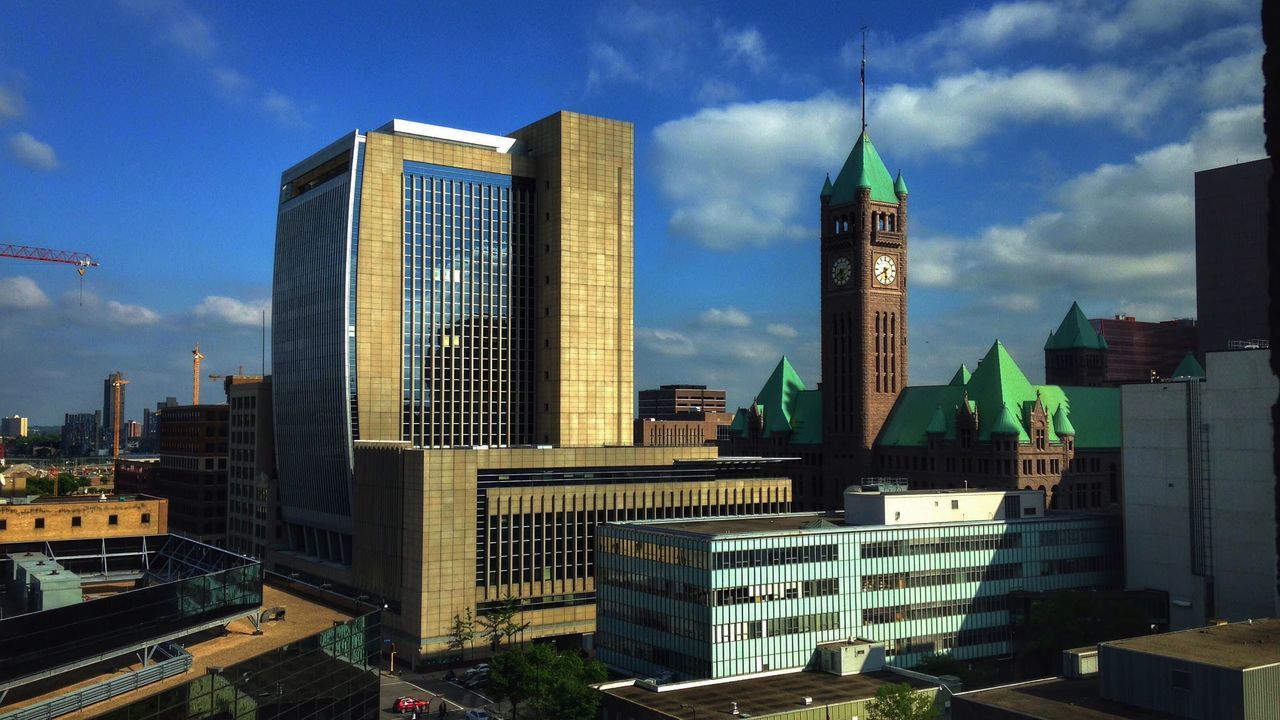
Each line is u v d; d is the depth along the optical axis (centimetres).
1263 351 12781
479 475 15650
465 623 14550
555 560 16150
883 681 11212
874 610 12644
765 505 18225
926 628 12988
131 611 6644
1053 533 14138
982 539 13500
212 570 8856
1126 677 8962
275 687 6838
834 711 10125
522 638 15700
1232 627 9906
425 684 13900
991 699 9269
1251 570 12850
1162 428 13975
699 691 10781
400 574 15688
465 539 15338
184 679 6378
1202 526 13388
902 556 12875
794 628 12050
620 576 13300
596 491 16525
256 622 7794
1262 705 8212
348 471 19100
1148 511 14112
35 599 7975
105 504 11406
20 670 5953
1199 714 8394
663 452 17700
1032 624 12638
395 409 19875
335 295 19875
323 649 7531
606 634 13600
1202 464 13412
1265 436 12744
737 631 11681
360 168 19838
